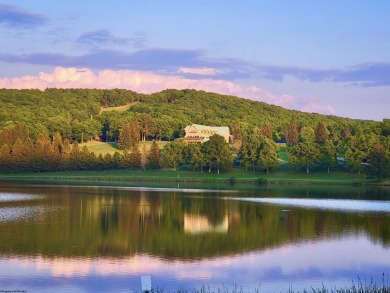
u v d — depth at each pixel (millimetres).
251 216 95312
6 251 61031
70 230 76375
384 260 58469
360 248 65188
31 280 49031
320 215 97062
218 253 61781
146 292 37938
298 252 62656
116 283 48250
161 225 83062
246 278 50781
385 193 148875
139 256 59625
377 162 185000
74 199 124312
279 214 98438
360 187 174375
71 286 47250
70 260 57094
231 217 93688
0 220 85938
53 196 132000
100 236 72000
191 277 50875
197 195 139750
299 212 101688
